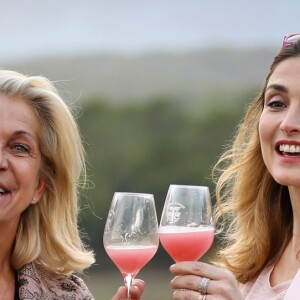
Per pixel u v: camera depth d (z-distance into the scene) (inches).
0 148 216.4
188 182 1192.2
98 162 1216.2
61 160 228.4
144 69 1633.9
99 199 1178.6
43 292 226.1
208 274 198.2
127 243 209.2
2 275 225.1
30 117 221.1
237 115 1278.3
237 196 235.9
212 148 1221.7
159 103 1296.8
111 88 1647.4
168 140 1235.2
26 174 219.1
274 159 213.8
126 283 212.2
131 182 1201.4
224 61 1657.2
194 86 1545.3
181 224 205.5
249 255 231.5
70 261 232.7
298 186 212.1
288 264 223.5
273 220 230.8
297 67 211.6
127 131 1240.2
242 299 196.4
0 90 220.2
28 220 229.0
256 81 1505.9
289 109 210.4
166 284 909.2
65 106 228.5
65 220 232.7
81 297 231.1
